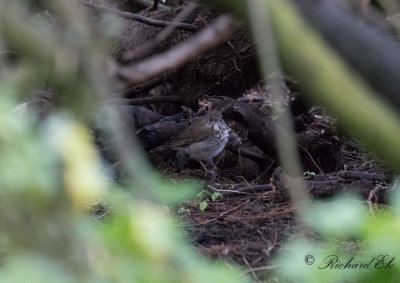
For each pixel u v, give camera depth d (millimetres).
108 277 3994
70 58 4383
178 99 14195
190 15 12852
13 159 3863
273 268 7086
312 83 4504
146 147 13789
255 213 9953
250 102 15969
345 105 4438
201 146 13430
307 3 4547
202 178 13188
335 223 4738
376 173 11359
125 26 12773
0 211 4000
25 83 4598
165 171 13391
